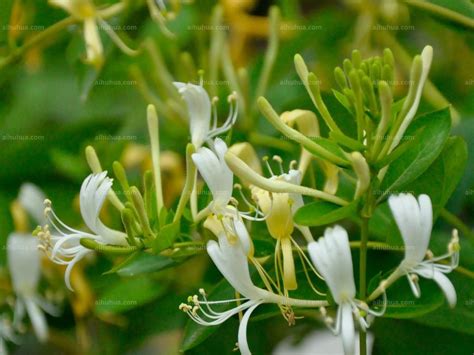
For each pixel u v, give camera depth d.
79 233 0.49
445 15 0.58
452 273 0.51
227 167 0.48
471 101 0.64
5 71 0.62
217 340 0.55
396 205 0.45
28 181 0.64
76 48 0.61
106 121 0.65
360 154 0.45
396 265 0.52
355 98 0.46
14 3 0.61
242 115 0.59
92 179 0.49
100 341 0.61
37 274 0.58
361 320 0.45
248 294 0.47
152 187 0.50
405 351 0.55
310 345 0.61
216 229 0.48
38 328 0.58
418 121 0.49
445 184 0.50
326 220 0.46
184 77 0.62
